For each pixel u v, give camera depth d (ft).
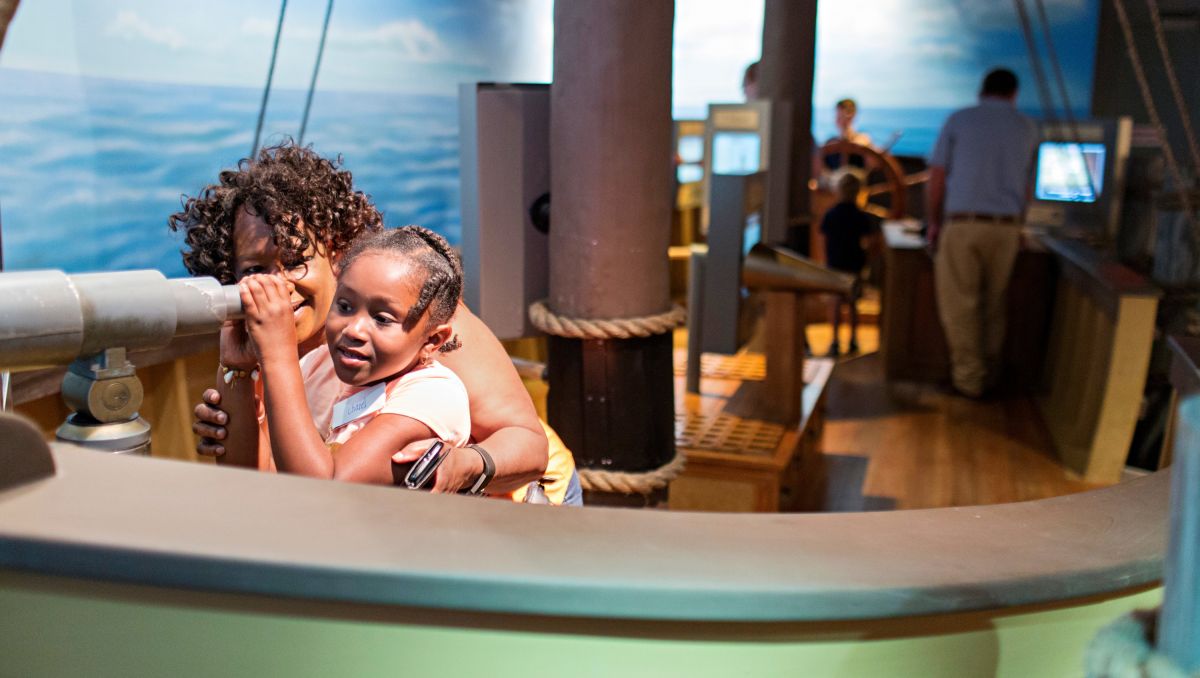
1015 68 35.73
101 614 2.42
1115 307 16.01
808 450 15.98
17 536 2.29
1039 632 2.84
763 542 2.63
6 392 3.53
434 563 2.33
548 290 10.09
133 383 3.26
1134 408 16.11
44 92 12.09
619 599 2.34
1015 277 21.91
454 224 24.58
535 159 9.77
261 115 7.23
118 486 2.55
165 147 14.24
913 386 22.52
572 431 9.88
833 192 29.53
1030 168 21.86
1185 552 2.21
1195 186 17.31
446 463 4.42
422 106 22.89
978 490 16.24
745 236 14.85
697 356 16.51
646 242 9.45
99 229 12.89
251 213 4.83
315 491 2.62
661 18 9.02
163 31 14.16
